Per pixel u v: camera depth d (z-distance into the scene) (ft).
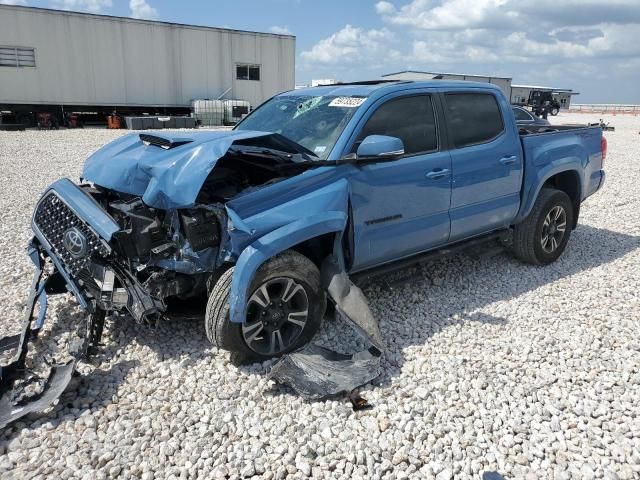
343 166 12.36
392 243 13.62
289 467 8.64
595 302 15.48
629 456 9.08
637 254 20.21
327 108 13.96
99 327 11.68
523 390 10.89
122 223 11.96
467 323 13.92
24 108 70.69
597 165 20.21
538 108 122.72
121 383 10.84
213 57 80.43
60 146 52.16
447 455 9.03
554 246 18.61
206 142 11.06
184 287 11.31
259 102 86.48
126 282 10.97
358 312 11.54
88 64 71.67
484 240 16.71
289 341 12.03
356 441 9.30
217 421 9.71
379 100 13.46
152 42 75.15
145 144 12.60
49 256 13.03
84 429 9.43
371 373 10.92
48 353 11.87
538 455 9.09
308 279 11.83
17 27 66.49
